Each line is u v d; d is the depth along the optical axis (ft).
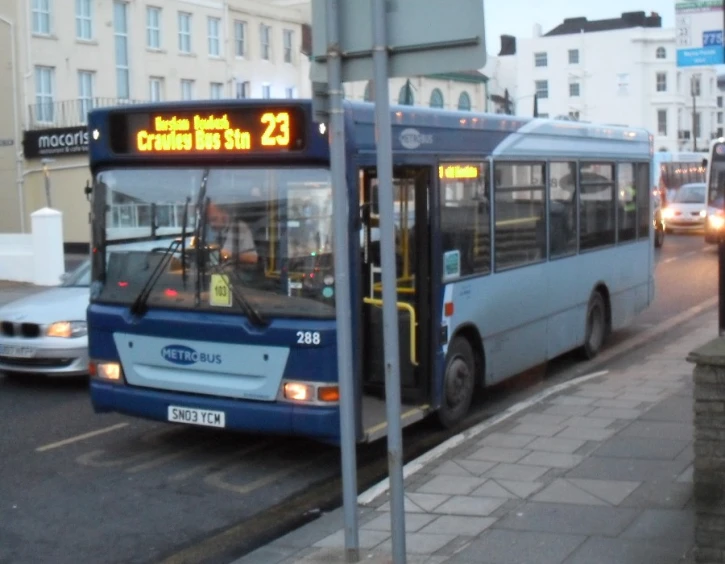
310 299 25.76
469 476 25.11
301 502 25.34
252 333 26.09
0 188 130.82
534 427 29.68
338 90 17.74
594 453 26.71
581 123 40.93
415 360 29.68
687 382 36.09
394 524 17.84
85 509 24.75
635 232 47.50
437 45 16.84
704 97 263.29
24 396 37.60
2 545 22.24
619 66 262.67
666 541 19.98
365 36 17.34
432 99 171.83
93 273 28.73
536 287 36.73
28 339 38.55
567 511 22.15
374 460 29.22
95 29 135.13
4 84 128.77
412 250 29.60
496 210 33.50
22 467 28.27
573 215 40.16
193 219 27.07
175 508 24.86
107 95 136.77
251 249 26.40
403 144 27.94
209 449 30.09
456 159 30.86
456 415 31.94
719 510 16.98
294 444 30.60
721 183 87.97
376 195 29.19
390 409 17.63
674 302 63.77
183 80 147.13
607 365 42.06
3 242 83.82
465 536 20.85
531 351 36.70
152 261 27.68
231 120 26.40
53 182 129.39
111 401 28.35
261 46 160.86
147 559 21.45
